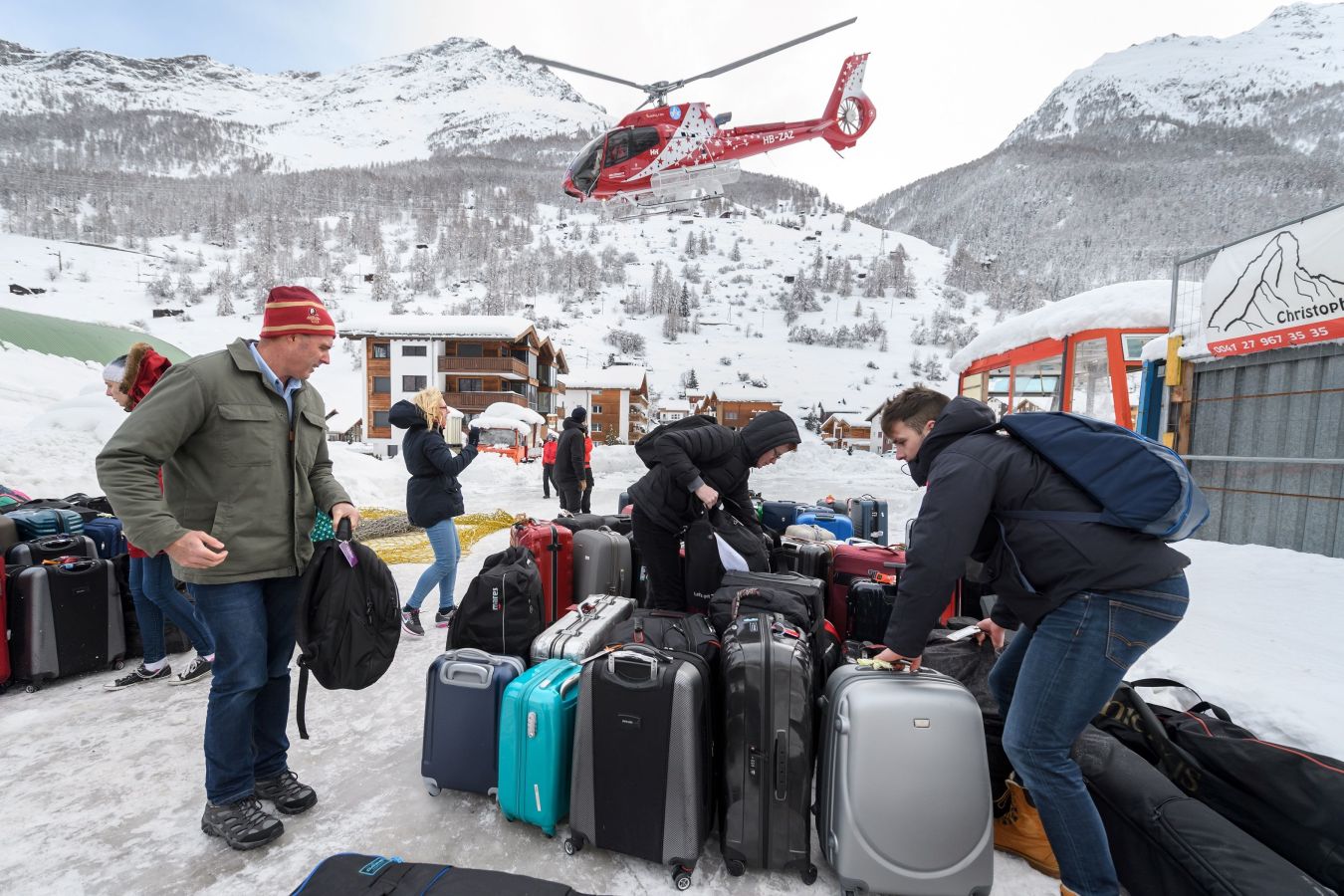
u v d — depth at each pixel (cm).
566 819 237
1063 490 174
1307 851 179
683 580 351
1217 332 551
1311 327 457
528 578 283
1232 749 199
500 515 988
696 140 1514
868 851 188
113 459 187
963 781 187
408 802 245
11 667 339
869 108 1741
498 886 165
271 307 224
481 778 240
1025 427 183
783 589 270
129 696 337
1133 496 164
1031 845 212
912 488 1530
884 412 222
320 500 248
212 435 213
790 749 202
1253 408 555
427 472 427
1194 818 181
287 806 235
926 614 183
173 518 192
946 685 197
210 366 213
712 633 253
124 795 245
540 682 230
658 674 207
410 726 309
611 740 210
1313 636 337
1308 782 182
